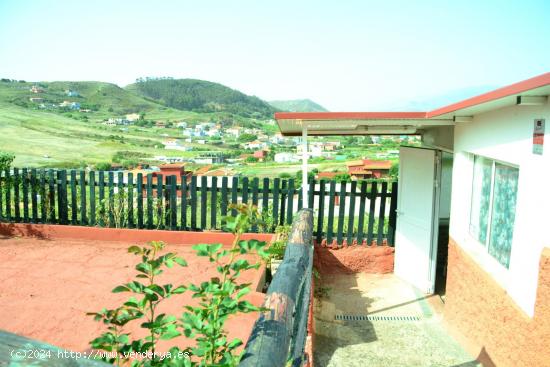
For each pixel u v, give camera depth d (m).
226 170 77.50
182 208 8.28
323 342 5.70
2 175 8.45
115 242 7.99
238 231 2.30
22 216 8.94
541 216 3.80
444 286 7.72
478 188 5.84
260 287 5.57
